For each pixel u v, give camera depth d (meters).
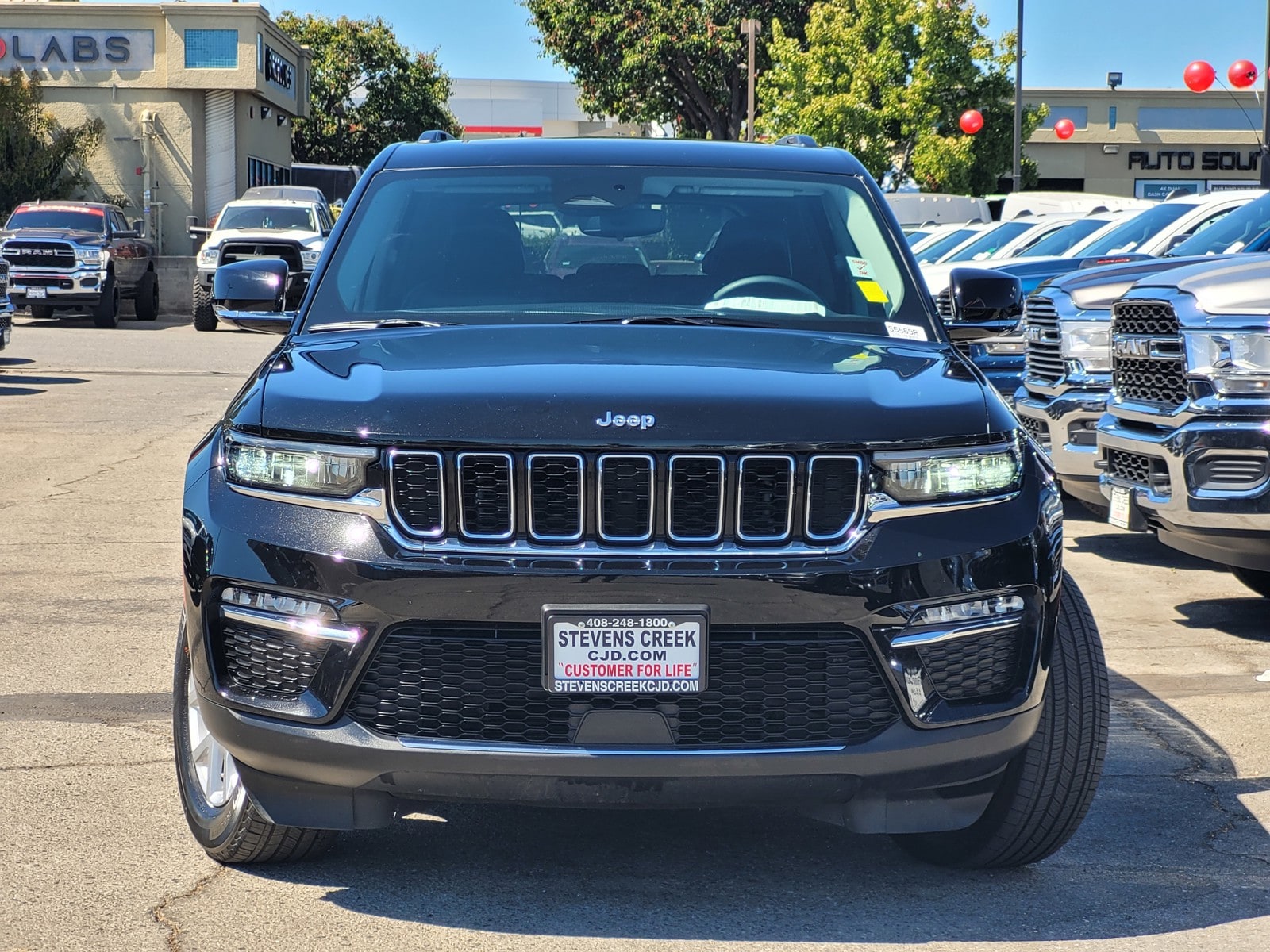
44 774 4.41
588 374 3.38
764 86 39.09
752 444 3.17
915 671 3.20
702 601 3.11
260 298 4.47
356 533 3.19
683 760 3.12
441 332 3.90
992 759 3.31
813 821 4.12
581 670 3.12
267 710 3.25
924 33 35.97
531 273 4.28
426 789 3.21
